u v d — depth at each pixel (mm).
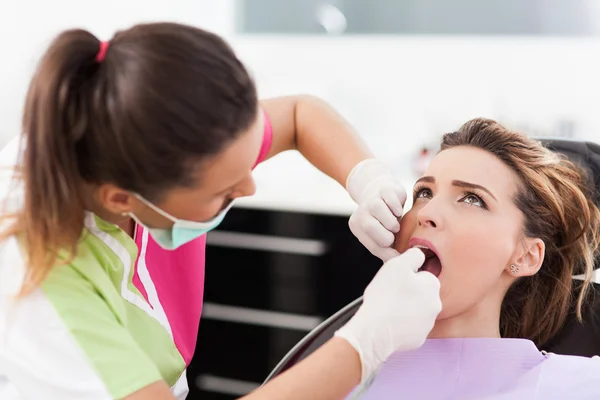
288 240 2449
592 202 1277
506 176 1196
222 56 855
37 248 888
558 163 1248
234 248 2512
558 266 1277
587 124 2541
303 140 1330
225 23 2857
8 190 960
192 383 2637
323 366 910
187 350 1314
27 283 898
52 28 2752
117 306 1024
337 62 2750
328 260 2426
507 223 1178
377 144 2754
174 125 821
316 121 1319
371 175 1243
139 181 860
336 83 2766
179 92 821
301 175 2686
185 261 1280
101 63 864
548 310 1298
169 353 1172
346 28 2719
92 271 984
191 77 826
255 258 2494
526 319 1309
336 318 1316
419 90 2678
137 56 838
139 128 825
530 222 1201
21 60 2762
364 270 2400
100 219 1026
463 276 1166
